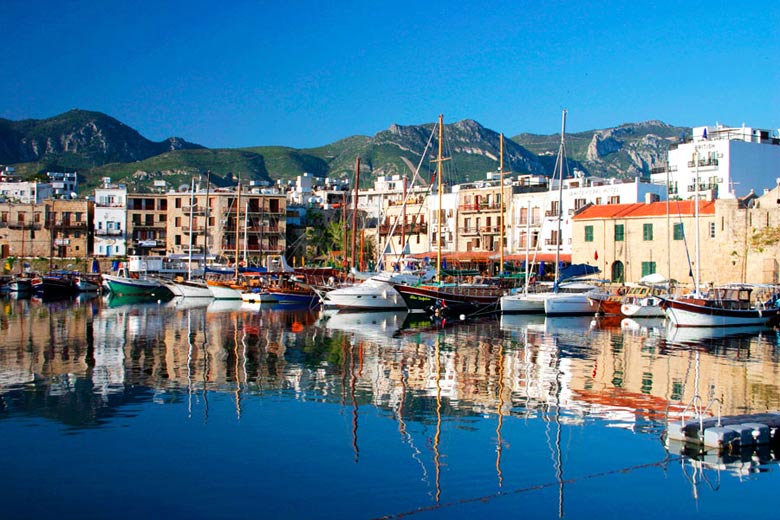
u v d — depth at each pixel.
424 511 19.59
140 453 23.89
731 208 79.00
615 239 89.75
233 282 101.31
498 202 114.00
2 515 19.27
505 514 19.45
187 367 39.28
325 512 19.55
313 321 66.94
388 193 170.75
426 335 55.00
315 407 29.97
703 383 35.38
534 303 73.19
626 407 30.19
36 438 25.39
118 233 140.62
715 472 22.23
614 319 69.62
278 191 147.88
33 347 47.19
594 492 20.80
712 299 63.03
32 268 139.25
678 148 108.62
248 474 22.11
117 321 66.62
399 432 26.28
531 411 29.42
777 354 45.22
